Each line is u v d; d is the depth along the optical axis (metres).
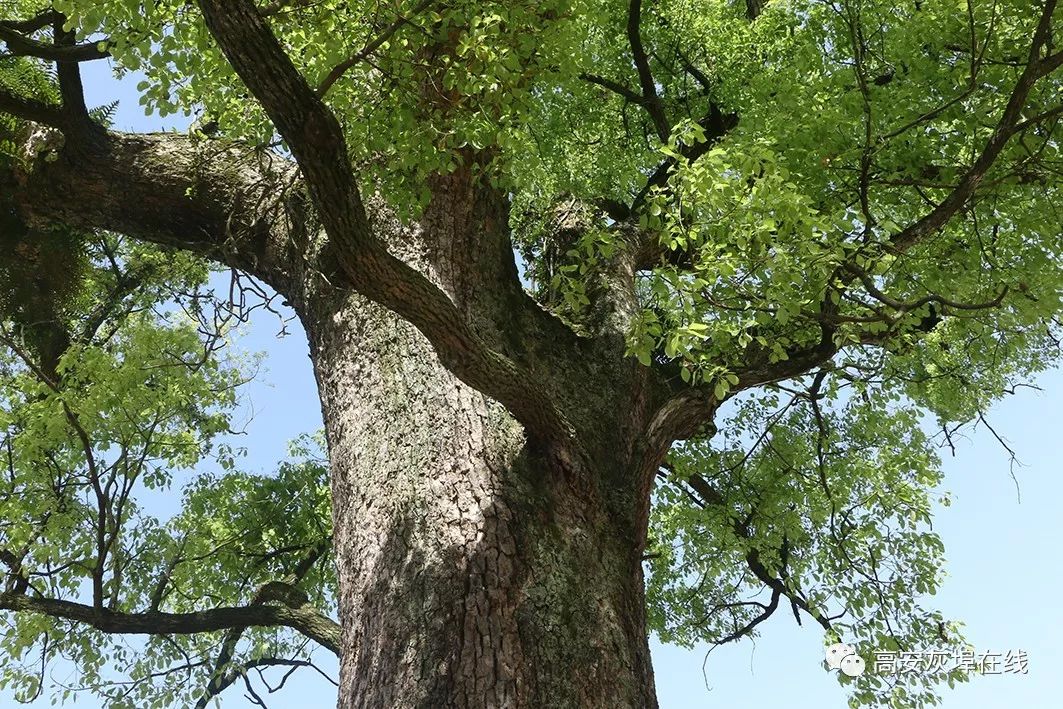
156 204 7.50
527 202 8.16
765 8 9.69
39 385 8.59
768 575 10.48
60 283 9.28
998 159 7.02
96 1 4.40
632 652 4.71
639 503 5.43
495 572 4.70
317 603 11.70
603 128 10.34
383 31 5.11
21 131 7.64
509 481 5.07
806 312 5.59
